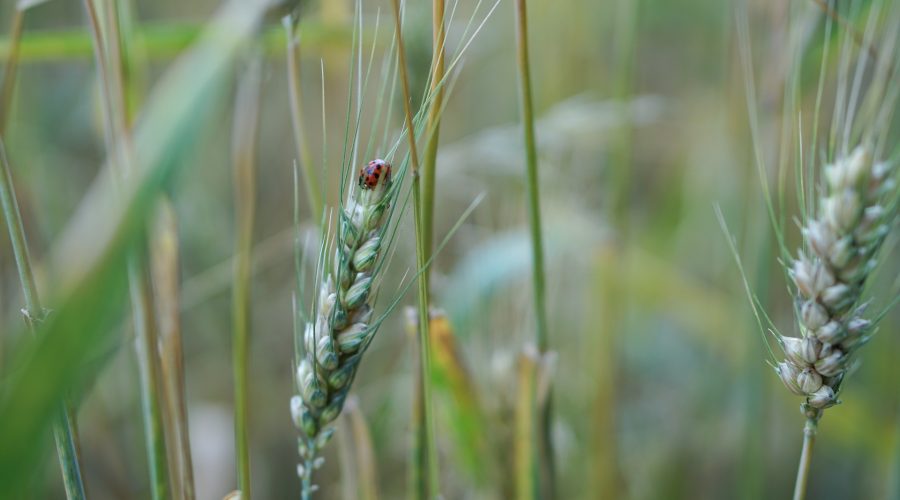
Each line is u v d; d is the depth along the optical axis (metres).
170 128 0.29
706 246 0.85
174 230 0.41
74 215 0.66
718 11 0.83
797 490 0.37
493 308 0.51
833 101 0.54
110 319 0.29
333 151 0.60
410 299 0.50
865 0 0.43
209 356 0.72
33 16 0.68
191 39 0.47
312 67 0.74
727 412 0.68
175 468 0.41
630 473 0.66
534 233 0.41
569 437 0.58
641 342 0.76
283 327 0.73
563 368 0.66
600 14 0.73
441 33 0.36
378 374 0.68
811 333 0.36
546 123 0.56
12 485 0.29
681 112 0.81
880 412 0.61
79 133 0.78
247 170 0.43
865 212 0.35
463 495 0.56
